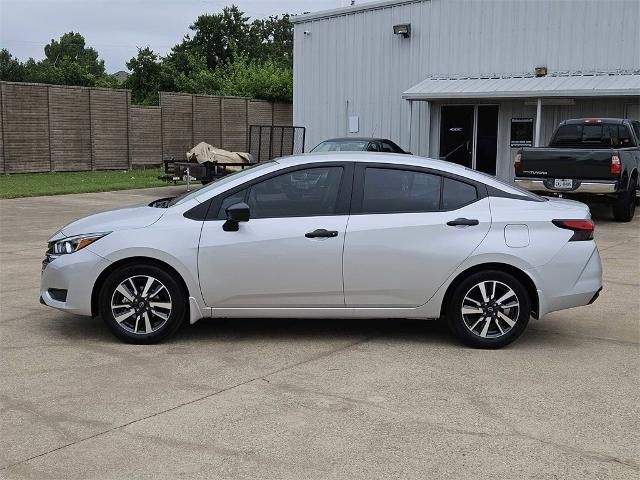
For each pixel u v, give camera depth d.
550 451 4.05
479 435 4.26
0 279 8.62
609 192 12.97
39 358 5.66
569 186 13.17
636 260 10.10
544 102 18.33
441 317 6.72
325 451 4.03
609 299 7.83
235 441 4.16
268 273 5.92
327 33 22.11
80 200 17.95
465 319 6.02
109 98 27.77
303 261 5.90
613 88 16.64
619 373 5.40
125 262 5.98
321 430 4.32
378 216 5.96
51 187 20.75
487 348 6.02
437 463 3.89
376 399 4.83
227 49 60.34
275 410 4.63
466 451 4.05
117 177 25.14
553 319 7.04
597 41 18.36
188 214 6.00
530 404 4.76
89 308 6.00
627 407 4.71
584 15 18.41
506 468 3.84
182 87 39.59
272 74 36.38
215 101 31.75
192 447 4.07
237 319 6.93
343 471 3.79
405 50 20.81
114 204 17.05
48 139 25.86
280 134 24.48
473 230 5.93
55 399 4.79
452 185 6.07
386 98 21.30
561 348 6.06
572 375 5.35
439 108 20.36
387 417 4.52
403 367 5.52
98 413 4.56
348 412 4.60
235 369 5.45
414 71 20.75
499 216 5.96
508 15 19.33
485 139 19.84
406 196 6.04
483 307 5.98
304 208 6.01
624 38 18.03
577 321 6.96
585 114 18.45
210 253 5.89
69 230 6.18
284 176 6.07
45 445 4.09
